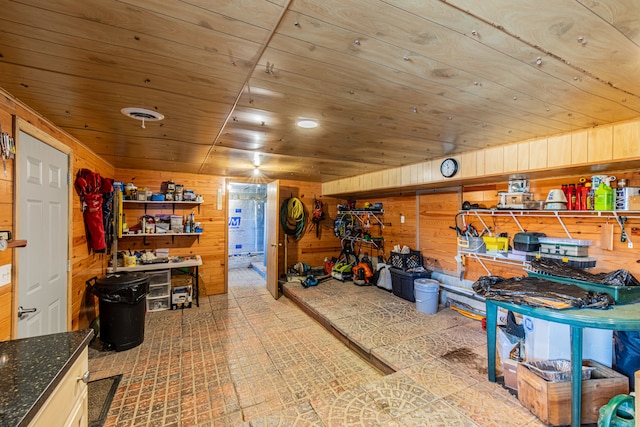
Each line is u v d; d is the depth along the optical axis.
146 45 1.19
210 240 5.23
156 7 0.96
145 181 4.72
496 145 2.91
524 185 3.26
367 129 2.40
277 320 4.00
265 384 2.50
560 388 1.78
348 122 2.22
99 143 2.89
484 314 3.62
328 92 1.68
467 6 0.97
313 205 6.51
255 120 2.18
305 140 2.77
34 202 1.99
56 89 1.62
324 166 4.29
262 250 8.51
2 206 1.63
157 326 3.77
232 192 8.16
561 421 1.77
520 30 1.09
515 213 3.38
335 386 2.47
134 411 2.14
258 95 1.72
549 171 2.65
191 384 2.49
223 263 5.34
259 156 3.55
